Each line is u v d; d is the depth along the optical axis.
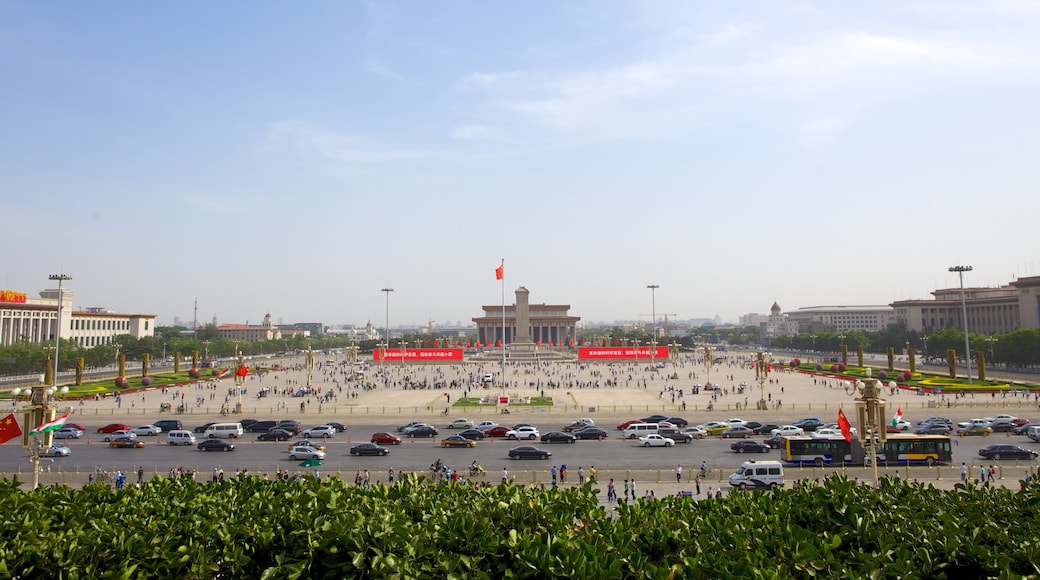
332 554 23.14
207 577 23.69
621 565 21.48
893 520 26.09
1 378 183.00
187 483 33.94
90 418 103.44
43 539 24.61
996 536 23.84
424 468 68.12
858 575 20.30
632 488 52.66
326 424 95.06
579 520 27.36
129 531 25.64
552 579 20.97
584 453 76.06
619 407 112.75
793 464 69.12
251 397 137.12
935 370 187.88
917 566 22.53
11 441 85.19
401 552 23.02
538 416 103.00
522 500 27.69
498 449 79.00
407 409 113.00
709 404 108.44
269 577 23.11
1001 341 182.50
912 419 95.31
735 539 22.91
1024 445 76.88
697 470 65.81
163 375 183.12
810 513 26.77
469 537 23.55
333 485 31.58
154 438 88.06
